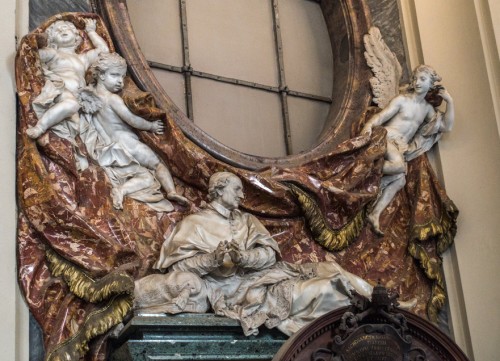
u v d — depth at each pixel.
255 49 4.93
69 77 3.83
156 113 3.95
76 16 4.04
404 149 4.64
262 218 4.21
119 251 3.57
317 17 5.20
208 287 3.63
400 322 3.29
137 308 3.49
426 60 5.01
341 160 4.45
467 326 4.47
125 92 4.03
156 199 3.93
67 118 3.73
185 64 4.62
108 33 4.11
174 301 3.44
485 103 4.80
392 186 4.61
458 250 4.62
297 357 3.14
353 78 4.95
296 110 4.94
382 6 5.18
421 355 3.30
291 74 5.00
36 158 3.59
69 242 3.54
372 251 4.49
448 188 4.76
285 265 3.91
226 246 3.62
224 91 4.72
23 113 3.64
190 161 3.98
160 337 3.32
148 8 4.63
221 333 3.45
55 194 3.54
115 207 3.76
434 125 4.72
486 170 4.70
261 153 4.71
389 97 4.83
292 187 4.21
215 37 4.80
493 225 4.59
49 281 3.52
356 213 4.40
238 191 3.92
